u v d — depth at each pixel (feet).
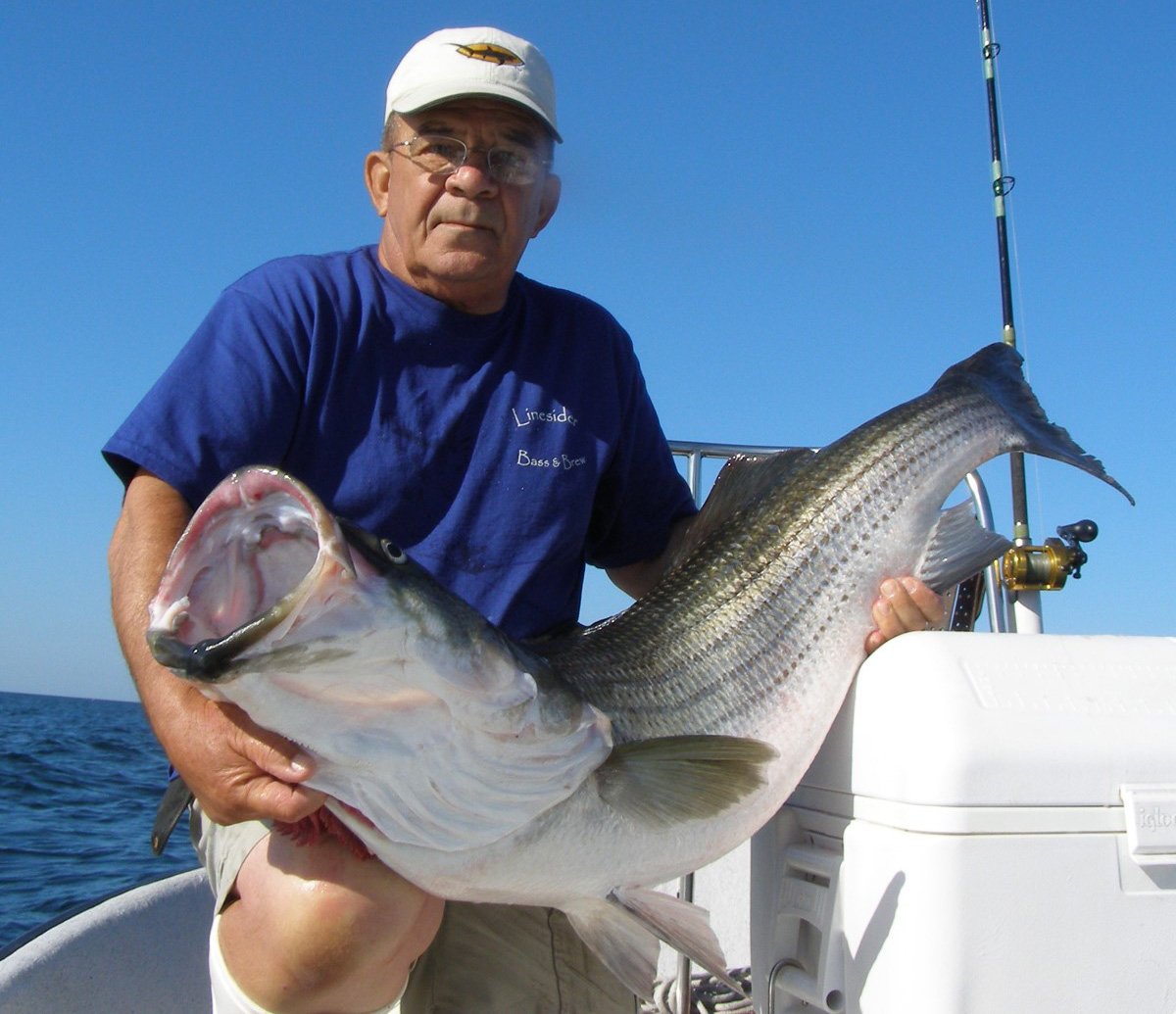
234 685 6.05
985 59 15.31
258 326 9.35
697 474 12.61
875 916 7.29
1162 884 7.06
